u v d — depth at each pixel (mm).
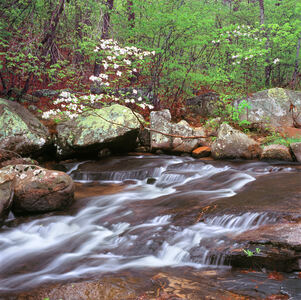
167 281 3703
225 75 13414
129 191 8016
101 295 3449
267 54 14938
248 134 12156
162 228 5180
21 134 9422
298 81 16422
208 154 10828
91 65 15484
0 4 11500
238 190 6840
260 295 3270
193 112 14344
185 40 13461
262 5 15500
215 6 15836
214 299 3232
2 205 6273
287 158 9258
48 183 6773
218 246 4297
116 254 4723
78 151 10617
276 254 3863
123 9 13719
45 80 14656
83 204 7141
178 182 8344
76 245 5227
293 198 5578
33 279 4109
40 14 12383
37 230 6004
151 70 13453
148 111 13609
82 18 12898
